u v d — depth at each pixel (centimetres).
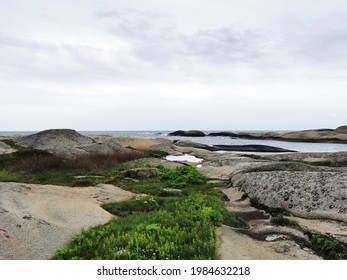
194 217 954
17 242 732
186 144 5169
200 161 3056
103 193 1362
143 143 4897
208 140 9119
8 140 4172
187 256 697
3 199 1008
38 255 711
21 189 1173
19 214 888
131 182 1669
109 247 731
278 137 9294
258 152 4956
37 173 1900
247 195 1383
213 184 1706
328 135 8569
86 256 712
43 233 812
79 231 880
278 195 1209
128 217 1037
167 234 802
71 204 1106
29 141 3891
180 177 1681
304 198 1120
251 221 1049
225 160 2573
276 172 1439
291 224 964
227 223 992
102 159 2334
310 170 1723
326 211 1019
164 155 3547
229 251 759
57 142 3841
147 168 1872
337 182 1138
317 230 870
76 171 1981
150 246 716
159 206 1182
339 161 2336
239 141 8631
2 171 1930
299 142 8269
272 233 895
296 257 727
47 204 1065
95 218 1005
